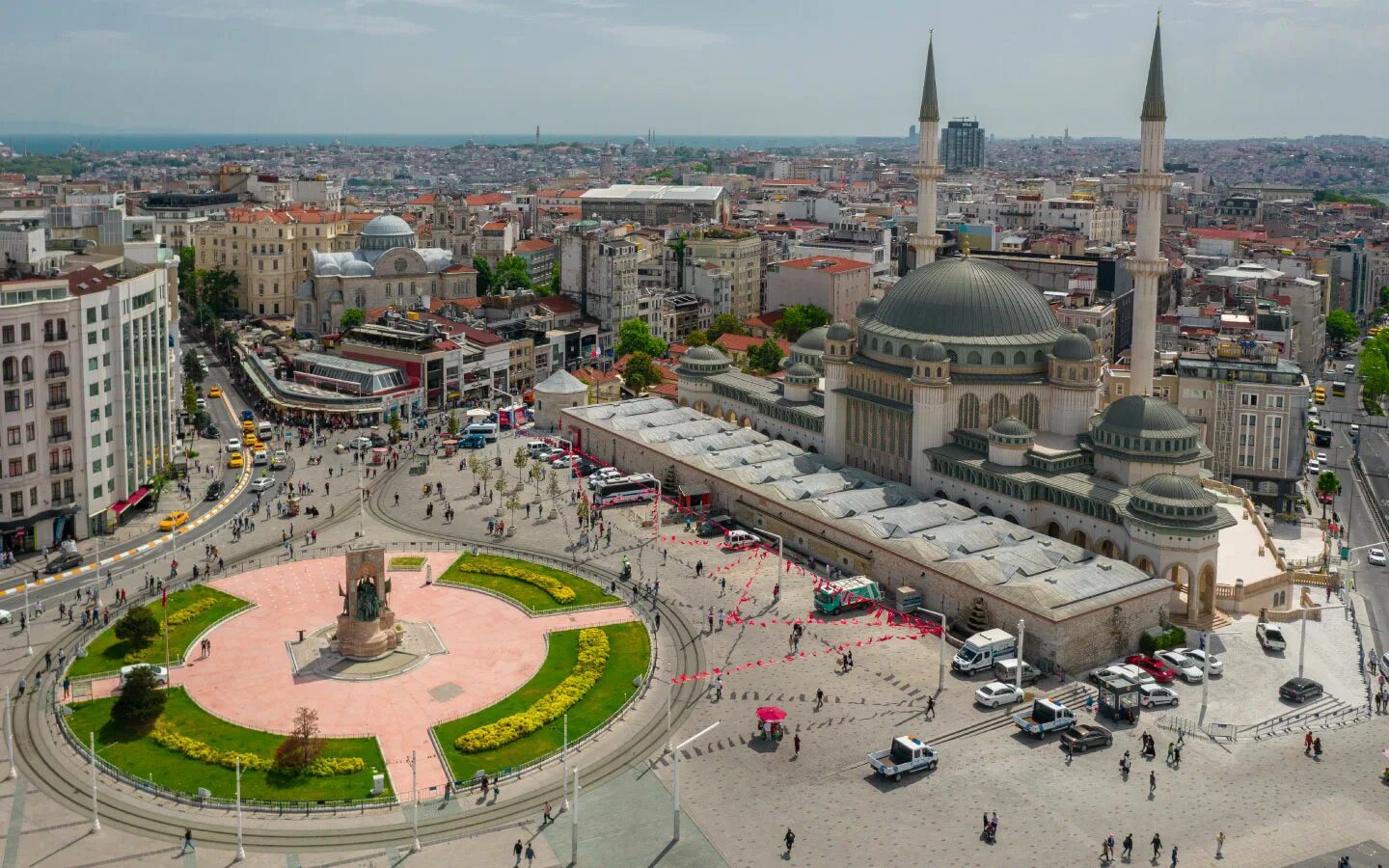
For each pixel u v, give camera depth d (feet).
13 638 548.31
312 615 582.76
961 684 512.22
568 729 469.98
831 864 381.40
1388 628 605.73
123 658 526.16
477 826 406.00
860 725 474.90
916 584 599.57
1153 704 496.23
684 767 443.73
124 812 408.87
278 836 397.80
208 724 468.34
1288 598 616.80
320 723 472.03
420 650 542.16
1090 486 634.84
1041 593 538.47
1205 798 423.23
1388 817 412.36
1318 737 469.98
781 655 541.34
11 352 642.63
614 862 383.45
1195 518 576.20
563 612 588.91
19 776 430.20
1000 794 424.05
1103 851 385.09
